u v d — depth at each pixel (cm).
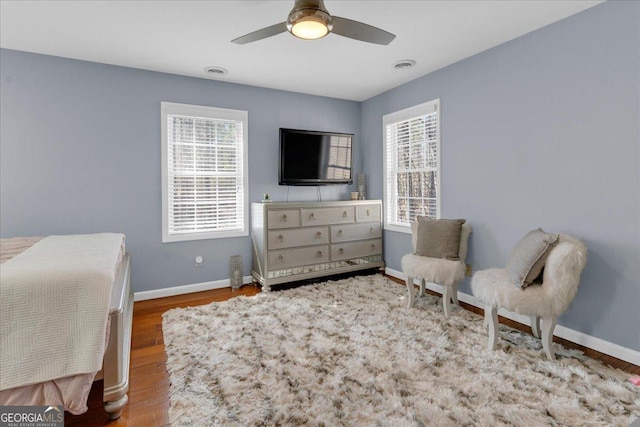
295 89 415
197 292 370
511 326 267
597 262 229
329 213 397
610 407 164
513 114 278
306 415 161
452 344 233
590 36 228
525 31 264
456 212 333
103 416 166
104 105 324
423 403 169
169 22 246
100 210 325
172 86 354
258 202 399
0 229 291
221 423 157
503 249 290
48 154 304
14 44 281
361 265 420
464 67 320
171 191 361
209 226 382
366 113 462
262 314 291
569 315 247
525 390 178
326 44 287
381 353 220
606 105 221
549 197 255
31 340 140
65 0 216
